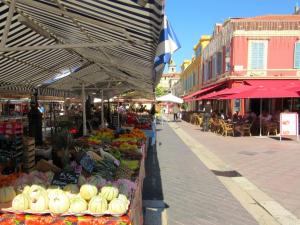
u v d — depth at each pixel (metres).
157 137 19.84
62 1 3.31
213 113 27.72
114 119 16.33
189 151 13.84
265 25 26.19
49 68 8.53
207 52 38.78
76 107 30.25
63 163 4.91
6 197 3.65
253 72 26.34
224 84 28.53
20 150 5.27
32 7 4.15
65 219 3.38
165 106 64.62
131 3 2.56
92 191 3.59
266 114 22.47
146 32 3.29
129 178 4.87
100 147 6.58
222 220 5.82
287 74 26.25
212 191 7.63
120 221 3.37
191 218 5.90
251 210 6.36
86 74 10.25
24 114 21.25
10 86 8.59
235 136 19.91
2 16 4.79
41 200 3.46
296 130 17.25
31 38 6.05
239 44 26.36
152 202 6.77
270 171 9.73
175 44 2.76
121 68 8.31
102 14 3.25
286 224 5.64
